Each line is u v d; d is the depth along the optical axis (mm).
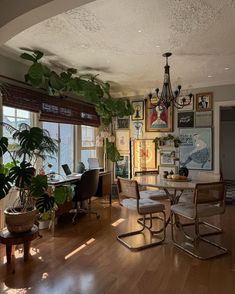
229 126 8648
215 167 5047
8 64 3479
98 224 3877
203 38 2986
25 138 2768
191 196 3723
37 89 3941
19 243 2557
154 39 3014
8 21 1999
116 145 6039
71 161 5105
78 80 4098
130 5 2291
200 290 2145
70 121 4711
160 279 2316
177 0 2219
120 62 3832
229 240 3246
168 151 5473
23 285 2225
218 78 4789
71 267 2539
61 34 2877
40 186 2807
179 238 3289
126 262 2643
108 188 5074
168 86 3582
